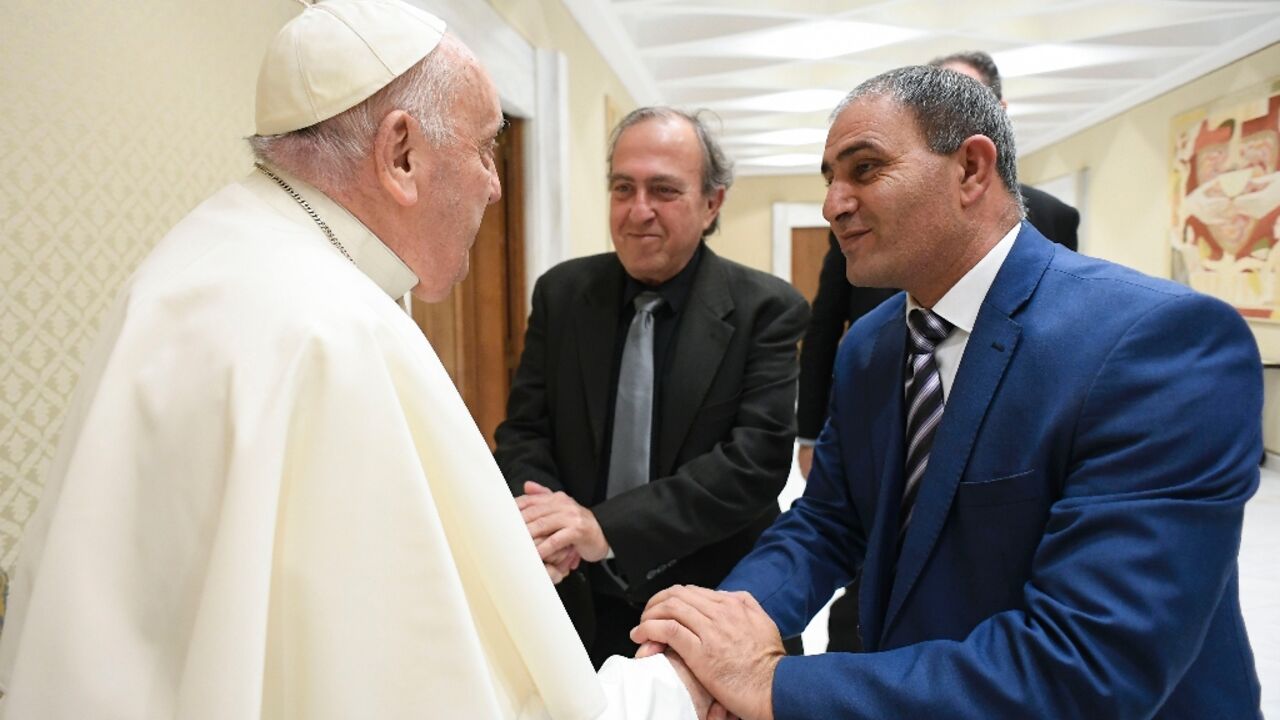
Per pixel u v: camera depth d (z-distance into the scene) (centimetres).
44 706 59
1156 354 86
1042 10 465
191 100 130
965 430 99
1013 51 556
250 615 60
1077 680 81
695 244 159
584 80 424
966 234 102
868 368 123
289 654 66
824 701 92
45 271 107
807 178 1141
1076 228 224
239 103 142
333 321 69
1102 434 87
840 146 102
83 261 112
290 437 66
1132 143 718
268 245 74
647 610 112
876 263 104
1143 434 84
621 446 157
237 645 59
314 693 65
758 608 109
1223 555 82
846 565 133
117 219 117
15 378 104
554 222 348
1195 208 614
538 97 334
